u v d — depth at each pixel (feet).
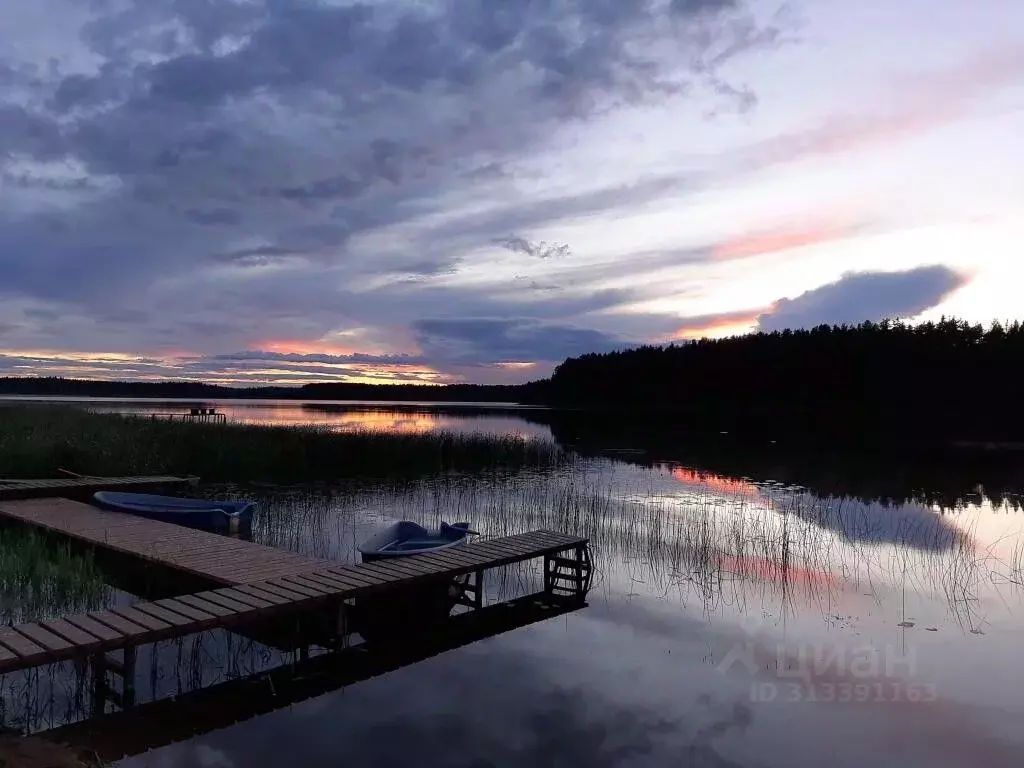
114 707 18.74
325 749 16.60
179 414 137.18
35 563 29.50
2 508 41.09
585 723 18.04
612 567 34.83
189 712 18.57
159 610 21.13
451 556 29.25
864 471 73.61
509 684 20.59
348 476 66.90
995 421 162.61
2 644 17.89
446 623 26.48
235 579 26.04
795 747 16.76
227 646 23.44
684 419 183.93
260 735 17.33
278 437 74.54
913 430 139.03
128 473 59.00
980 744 17.01
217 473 64.54
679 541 39.73
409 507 50.72
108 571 32.99
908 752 16.63
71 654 17.80
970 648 23.54
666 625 26.02
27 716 18.07
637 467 76.64
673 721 18.17
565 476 68.69
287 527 43.27
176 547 31.48
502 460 78.89
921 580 32.09
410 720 18.19
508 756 16.30
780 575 32.99
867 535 41.98
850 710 18.79
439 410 252.83
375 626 25.99
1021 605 28.35
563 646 23.86
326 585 24.21
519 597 29.94
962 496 57.67
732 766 15.90
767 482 65.31
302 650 23.34
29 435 63.41
